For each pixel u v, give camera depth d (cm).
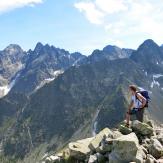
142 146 2175
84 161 2353
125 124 2511
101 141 2345
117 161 1981
